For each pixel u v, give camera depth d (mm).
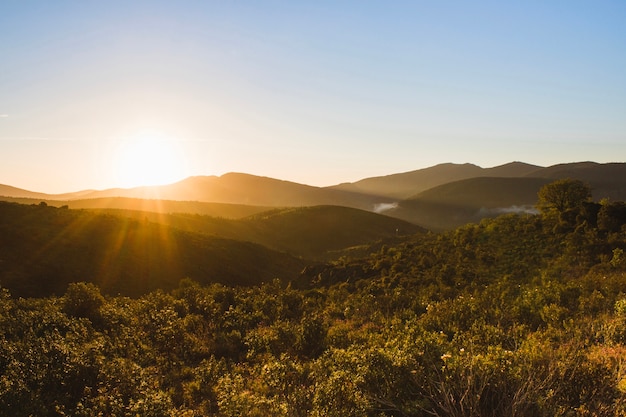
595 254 33438
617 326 9711
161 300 26875
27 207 77938
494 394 5910
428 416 5965
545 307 14008
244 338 16438
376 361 6867
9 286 52125
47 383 9281
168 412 8086
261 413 7324
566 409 5406
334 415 6121
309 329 14641
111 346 13297
